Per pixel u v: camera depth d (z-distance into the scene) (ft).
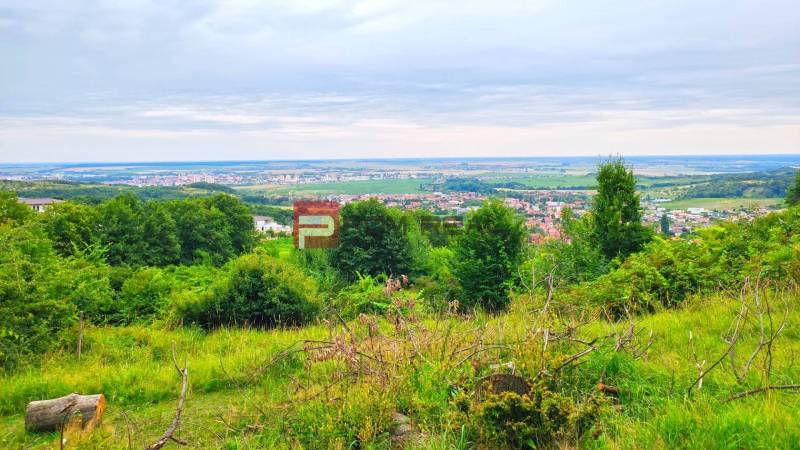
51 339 29.19
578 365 16.67
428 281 61.46
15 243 37.09
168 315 40.83
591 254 46.52
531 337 16.98
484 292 45.62
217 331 38.09
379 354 18.58
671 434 12.41
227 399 20.72
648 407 14.80
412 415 15.96
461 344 18.92
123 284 46.06
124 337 33.09
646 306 30.45
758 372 16.10
